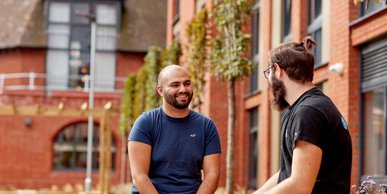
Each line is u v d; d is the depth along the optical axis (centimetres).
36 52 3897
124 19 4041
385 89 1207
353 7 1291
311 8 1550
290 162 491
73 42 3959
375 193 850
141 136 621
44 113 2397
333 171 482
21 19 3972
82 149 3741
